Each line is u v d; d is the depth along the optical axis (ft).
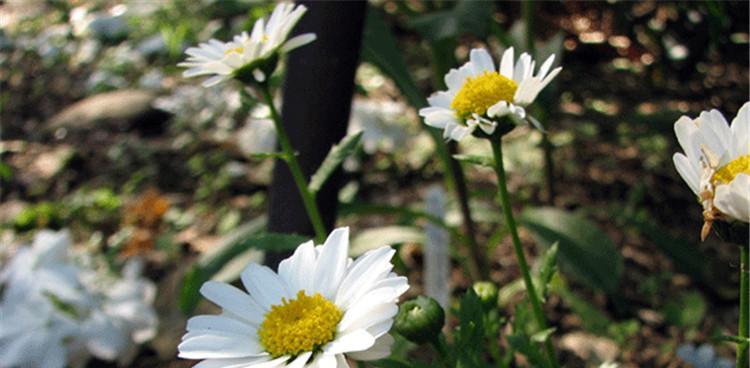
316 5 1.52
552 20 3.53
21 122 4.14
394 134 3.10
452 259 2.48
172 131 3.87
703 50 2.71
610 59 3.43
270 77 1.20
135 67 4.51
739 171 0.91
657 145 2.92
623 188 2.76
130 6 4.82
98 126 3.91
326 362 0.92
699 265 2.13
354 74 1.56
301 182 1.26
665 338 2.09
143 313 2.32
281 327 0.96
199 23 4.54
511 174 2.89
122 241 2.93
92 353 2.25
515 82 1.10
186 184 3.38
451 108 1.11
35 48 4.88
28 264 2.31
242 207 3.13
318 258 1.00
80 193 3.36
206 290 1.01
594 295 2.26
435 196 1.93
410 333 1.05
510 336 1.15
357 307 0.94
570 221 1.98
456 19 1.89
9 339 2.16
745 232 0.91
